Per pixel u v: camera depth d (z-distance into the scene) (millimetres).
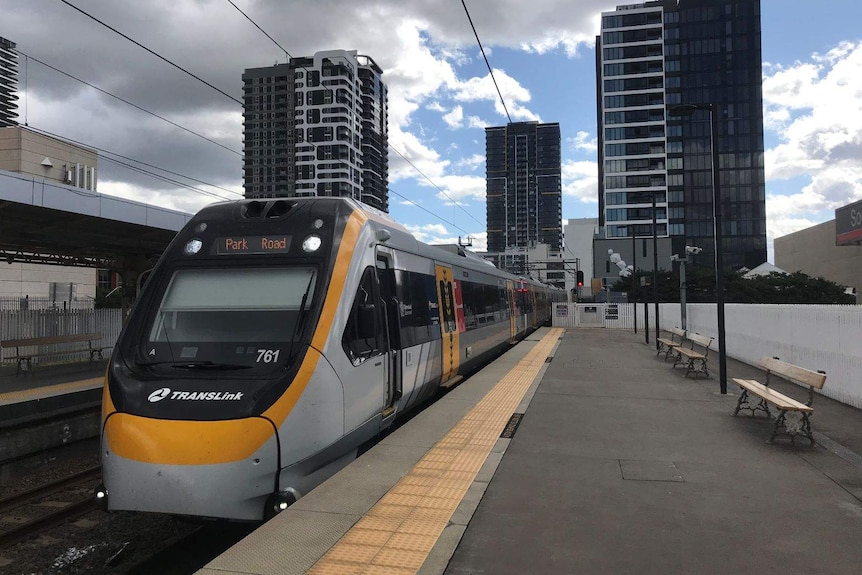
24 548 6684
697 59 116750
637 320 38688
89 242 18438
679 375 14492
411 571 3957
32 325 20531
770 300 59875
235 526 6504
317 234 6527
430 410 9742
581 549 4441
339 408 5945
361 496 5398
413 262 9508
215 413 5105
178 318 6125
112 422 5262
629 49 110875
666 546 4496
